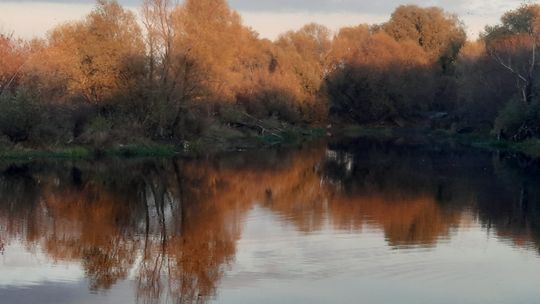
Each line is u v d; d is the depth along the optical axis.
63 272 17.42
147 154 46.81
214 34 51.03
